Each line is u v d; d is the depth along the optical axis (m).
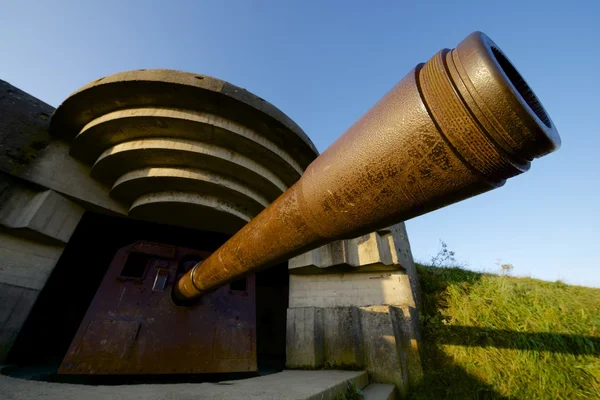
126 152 5.71
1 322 4.95
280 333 10.51
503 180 1.11
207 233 9.25
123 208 6.82
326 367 6.38
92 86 5.20
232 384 3.33
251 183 6.32
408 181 1.16
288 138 6.03
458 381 5.55
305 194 1.61
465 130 0.97
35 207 5.62
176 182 5.97
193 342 4.86
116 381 4.12
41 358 7.62
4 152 5.59
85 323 4.33
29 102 6.31
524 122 0.89
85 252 9.35
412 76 1.18
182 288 4.80
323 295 7.50
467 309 6.73
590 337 5.39
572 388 4.82
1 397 2.01
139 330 4.58
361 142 1.25
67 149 6.43
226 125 5.54
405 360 6.04
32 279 5.51
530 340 5.56
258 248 2.29
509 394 5.05
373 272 7.48
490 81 0.91
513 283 7.25
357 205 1.38
